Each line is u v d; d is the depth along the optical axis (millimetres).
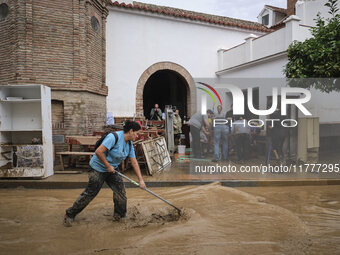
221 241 3447
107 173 4082
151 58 12773
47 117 6730
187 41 13547
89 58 9016
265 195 5672
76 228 3904
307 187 6297
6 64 8297
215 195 5441
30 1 8070
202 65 13922
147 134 8188
